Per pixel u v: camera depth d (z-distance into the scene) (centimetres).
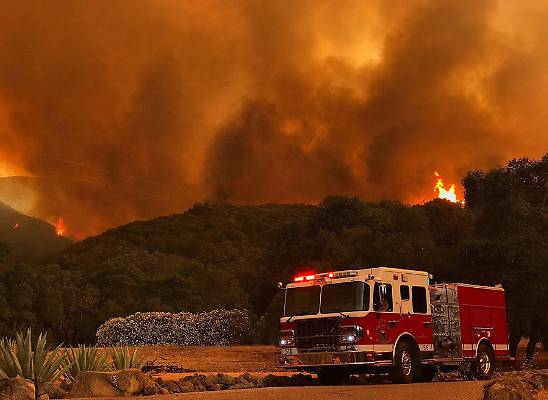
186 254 10488
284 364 1911
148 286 6112
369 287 1852
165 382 1573
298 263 5244
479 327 2175
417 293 1991
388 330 1875
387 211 5650
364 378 2177
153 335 3872
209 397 1293
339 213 5559
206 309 5938
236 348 3200
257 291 6059
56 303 5341
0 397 1155
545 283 3075
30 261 9288
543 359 3681
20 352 1356
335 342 1838
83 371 1436
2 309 4972
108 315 5597
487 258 3309
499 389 1205
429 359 1980
